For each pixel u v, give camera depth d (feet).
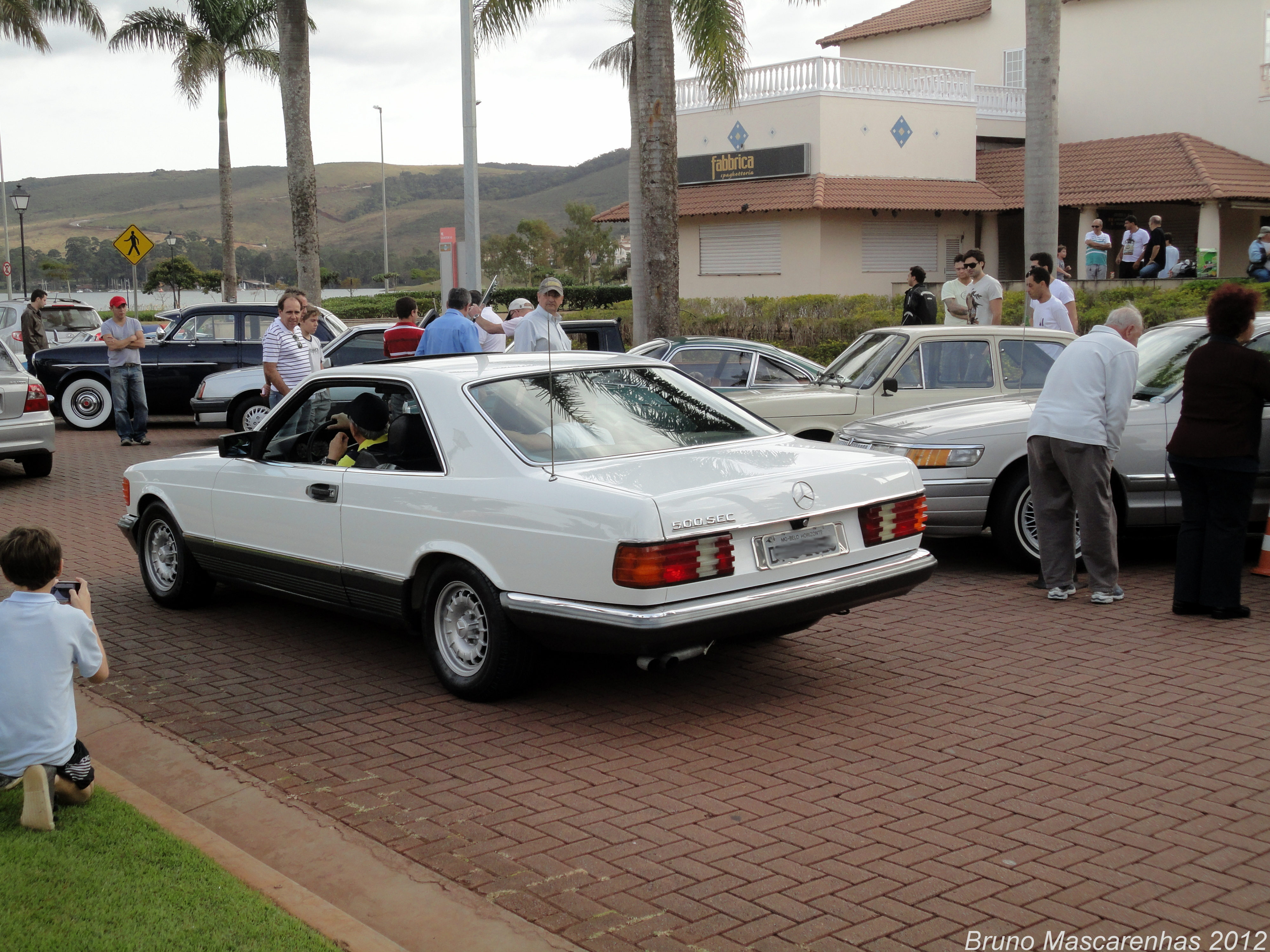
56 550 13.94
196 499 23.24
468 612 18.54
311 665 20.86
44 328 88.53
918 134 100.73
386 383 20.06
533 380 19.38
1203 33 102.37
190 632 23.22
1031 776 15.19
